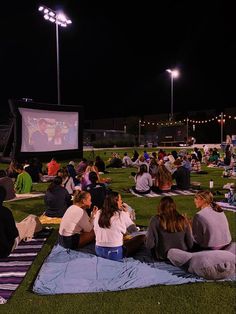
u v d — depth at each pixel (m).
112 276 5.48
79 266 5.83
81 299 4.82
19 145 21.83
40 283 5.28
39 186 14.86
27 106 22.28
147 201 11.20
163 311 4.45
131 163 22.05
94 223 6.29
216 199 11.16
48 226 8.37
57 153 24.64
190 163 18.83
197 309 4.47
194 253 5.51
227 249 5.75
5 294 5.00
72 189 11.09
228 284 5.11
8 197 11.70
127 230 6.66
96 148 46.22
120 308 4.55
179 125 47.78
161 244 5.80
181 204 10.73
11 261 6.27
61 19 30.38
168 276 5.40
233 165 19.94
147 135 57.50
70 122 25.53
